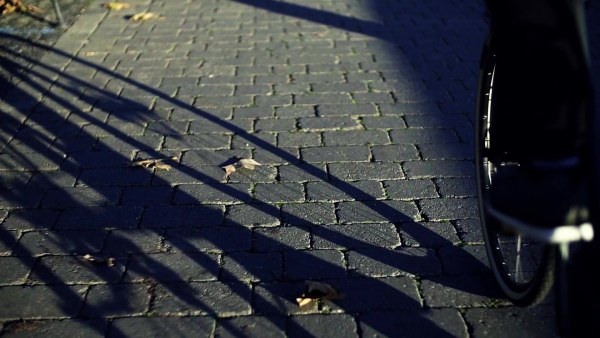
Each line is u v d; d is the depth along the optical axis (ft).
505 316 9.80
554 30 6.93
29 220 12.42
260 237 11.82
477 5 27.71
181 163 14.57
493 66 9.18
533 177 7.63
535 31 7.10
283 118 16.81
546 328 9.54
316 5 28.04
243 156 14.84
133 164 14.40
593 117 7.03
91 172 14.20
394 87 18.79
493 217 7.97
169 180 13.83
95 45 22.81
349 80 19.36
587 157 7.09
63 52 22.06
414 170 14.15
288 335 9.49
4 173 14.19
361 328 9.59
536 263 9.04
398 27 24.76
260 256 11.28
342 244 11.60
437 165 14.34
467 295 10.28
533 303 8.82
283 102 17.83
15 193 13.35
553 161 7.33
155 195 13.25
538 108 7.59
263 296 10.30
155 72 20.16
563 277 7.45
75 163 14.62
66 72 20.21
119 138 15.83
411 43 22.81
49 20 25.70
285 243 11.64
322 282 10.53
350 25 25.09
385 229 12.03
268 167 14.34
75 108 17.57
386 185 13.53
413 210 12.63
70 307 10.09
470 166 14.26
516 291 9.26
